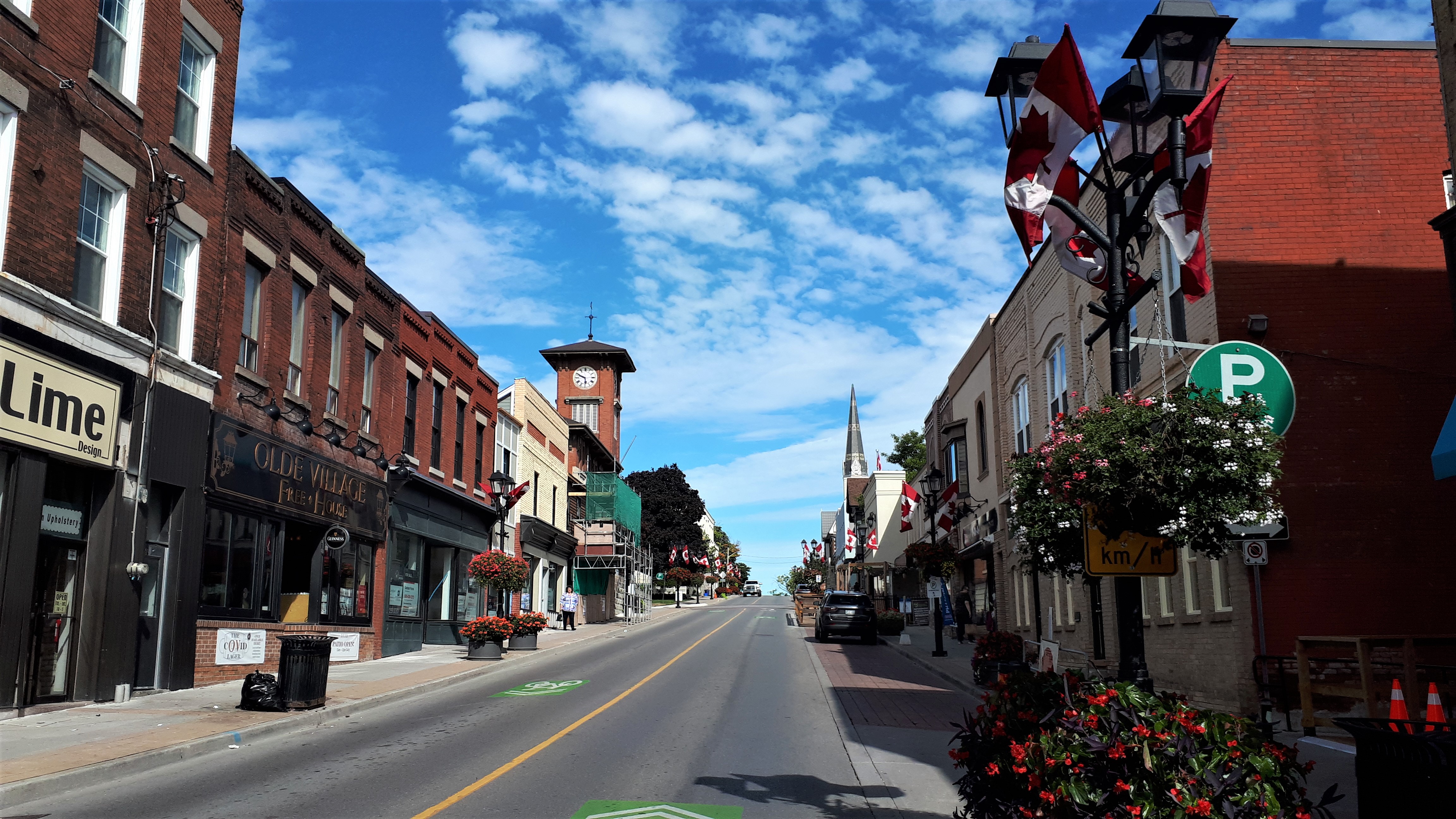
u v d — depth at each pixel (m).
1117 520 7.25
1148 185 7.72
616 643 31.91
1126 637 7.02
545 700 16.11
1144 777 5.12
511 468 36.25
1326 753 10.76
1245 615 14.06
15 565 12.17
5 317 11.99
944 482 37.31
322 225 21.03
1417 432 14.26
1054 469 7.38
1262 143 15.25
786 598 128.50
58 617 13.52
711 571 122.88
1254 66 15.50
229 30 17.84
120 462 14.23
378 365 24.27
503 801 8.43
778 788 9.23
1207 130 8.09
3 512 12.13
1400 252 14.86
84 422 13.43
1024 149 8.12
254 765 10.13
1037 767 5.44
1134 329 18.67
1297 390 14.48
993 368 30.64
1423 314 14.62
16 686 12.40
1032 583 27.12
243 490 17.56
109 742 10.65
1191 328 15.75
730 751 11.22
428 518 27.47
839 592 35.12
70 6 13.45
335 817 7.76
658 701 15.87
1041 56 8.35
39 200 12.78
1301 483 14.18
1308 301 14.71
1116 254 7.80
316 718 13.34
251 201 18.23
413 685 17.39
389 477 24.34
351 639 22.17
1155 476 6.90
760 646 30.75
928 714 15.02
